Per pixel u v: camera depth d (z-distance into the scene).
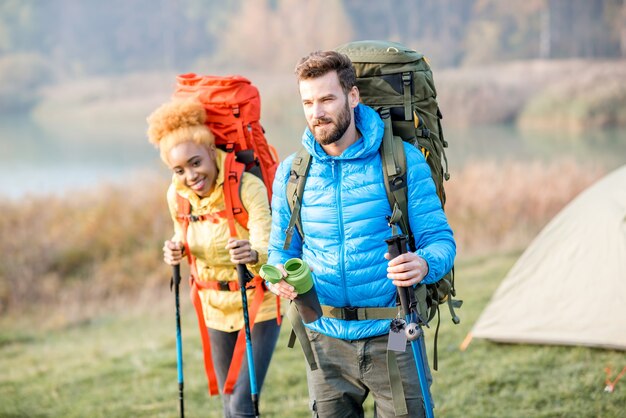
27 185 24.16
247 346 3.80
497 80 44.06
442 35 66.44
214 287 4.08
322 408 3.44
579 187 14.42
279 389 5.72
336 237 3.22
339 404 3.43
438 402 5.21
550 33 65.94
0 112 63.81
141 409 5.66
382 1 71.81
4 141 40.56
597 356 5.73
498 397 5.23
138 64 79.38
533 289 6.17
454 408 5.09
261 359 4.05
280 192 3.39
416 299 3.15
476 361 5.92
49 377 6.79
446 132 36.94
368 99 3.38
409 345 3.26
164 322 8.84
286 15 76.75
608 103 37.69
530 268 6.27
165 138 3.88
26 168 29.12
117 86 66.50
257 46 74.88
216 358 4.16
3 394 6.36
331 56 3.06
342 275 3.22
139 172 16.38
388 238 3.02
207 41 82.88
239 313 4.05
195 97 4.00
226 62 77.31
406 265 2.98
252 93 4.07
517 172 15.40
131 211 13.49
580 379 5.37
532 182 14.61
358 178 3.18
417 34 68.88
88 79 74.50
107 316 9.78
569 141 31.34
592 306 5.84
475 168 16.09
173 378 6.33
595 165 17.39
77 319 9.74
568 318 5.92
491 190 14.03
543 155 25.98
